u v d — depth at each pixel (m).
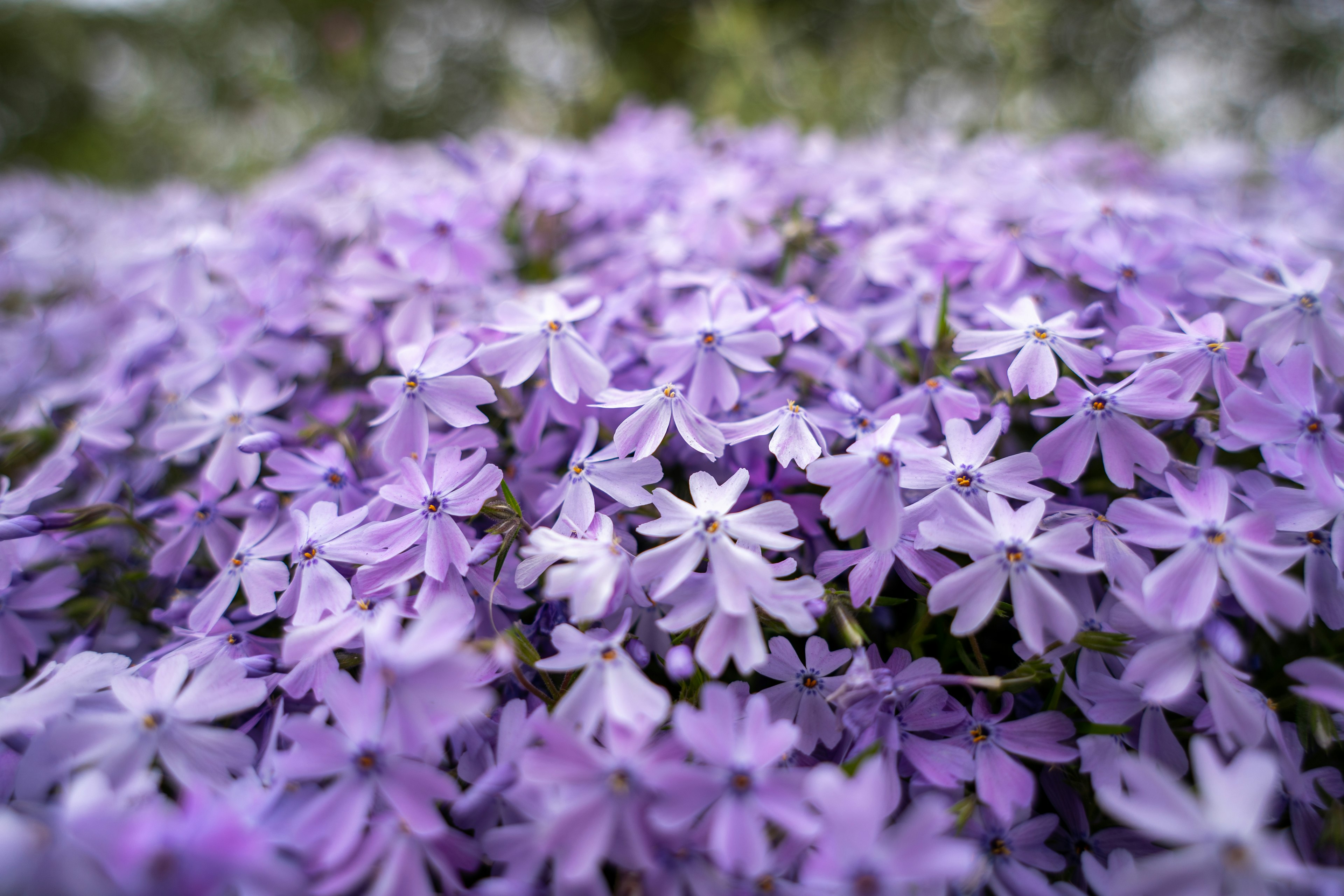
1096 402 0.12
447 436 0.13
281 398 0.15
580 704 0.10
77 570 0.14
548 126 0.33
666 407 0.12
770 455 0.13
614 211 0.19
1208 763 0.09
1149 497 0.13
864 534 0.13
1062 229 0.16
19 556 0.14
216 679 0.11
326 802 0.10
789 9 0.48
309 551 0.12
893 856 0.09
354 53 0.49
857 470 0.11
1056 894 0.10
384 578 0.12
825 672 0.11
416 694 0.10
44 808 0.09
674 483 0.14
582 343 0.14
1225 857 0.09
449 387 0.13
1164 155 0.30
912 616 0.13
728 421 0.14
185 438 0.14
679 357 0.14
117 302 0.20
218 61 0.63
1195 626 0.11
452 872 0.10
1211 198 0.22
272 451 0.14
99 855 0.09
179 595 0.14
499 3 0.65
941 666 0.12
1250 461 0.14
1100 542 0.11
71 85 0.70
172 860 0.09
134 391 0.16
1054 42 0.46
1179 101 0.41
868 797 0.09
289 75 0.46
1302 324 0.14
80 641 0.14
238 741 0.11
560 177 0.19
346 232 0.19
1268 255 0.15
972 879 0.10
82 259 0.23
